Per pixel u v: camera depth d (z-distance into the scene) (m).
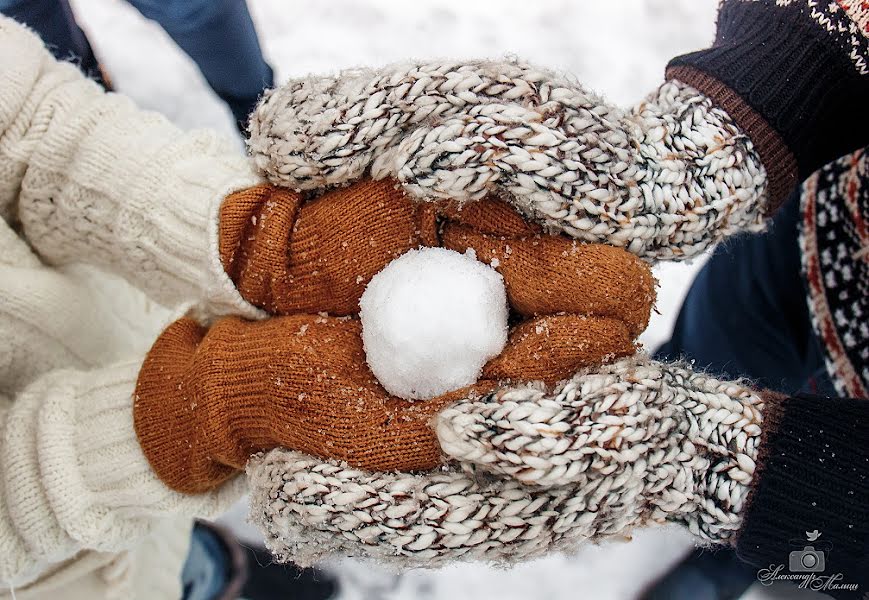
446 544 0.50
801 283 0.84
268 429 0.54
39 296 0.64
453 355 0.52
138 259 0.61
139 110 0.63
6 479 0.60
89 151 0.60
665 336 1.18
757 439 0.52
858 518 0.51
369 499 0.50
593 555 1.12
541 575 1.12
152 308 0.77
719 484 0.51
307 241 0.55
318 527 0.51
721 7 0.66
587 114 0.51
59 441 0.59
